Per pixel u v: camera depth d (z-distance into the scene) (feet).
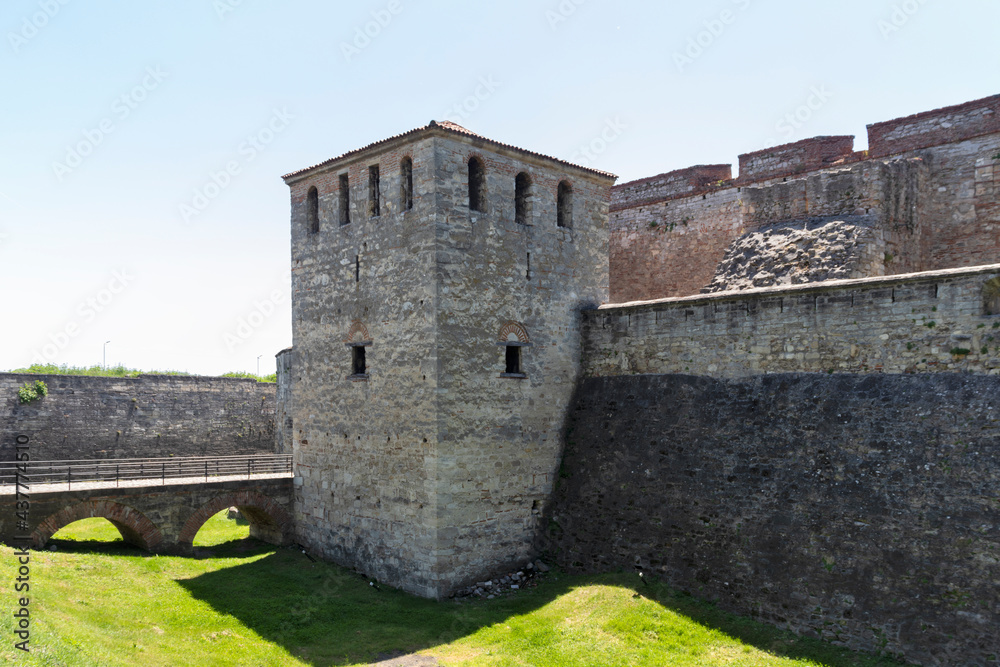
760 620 47.29
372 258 63.36
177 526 65.16
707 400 57.77
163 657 41.42
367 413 62.95
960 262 67.51
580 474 63.16
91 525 76.84
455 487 57.00
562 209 69.15
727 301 57.93
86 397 104.53
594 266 70.54
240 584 58.49
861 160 74.38
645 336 63.31
